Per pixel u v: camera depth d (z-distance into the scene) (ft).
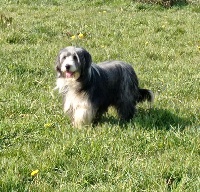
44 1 68.03
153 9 66.54
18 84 29.30
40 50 38.65
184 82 31.65
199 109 26.58
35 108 25.77
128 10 65.16
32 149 20.61
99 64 24.71
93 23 51.60
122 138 21.63
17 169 18.31
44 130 22.90
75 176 18.22
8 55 36.11
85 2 68.59
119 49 40.93
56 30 47.44
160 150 20.99
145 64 36.45
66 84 22.74
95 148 20.29
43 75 31.86
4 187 17.10
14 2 66.90
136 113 25.53
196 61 38.70
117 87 24.32
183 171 18.54
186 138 21.91
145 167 18.81
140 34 48.32
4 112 24.90
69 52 22.20
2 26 46.57
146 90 26.18
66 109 23.50
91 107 22.76
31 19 52.90
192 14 62.59
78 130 22.74
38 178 17.84
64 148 20.24
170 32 49.52
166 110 25.77
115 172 18.62
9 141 21.50
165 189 17.17
